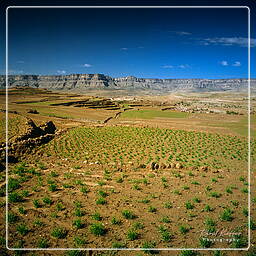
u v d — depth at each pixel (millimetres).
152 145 42125
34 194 16500
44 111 98250
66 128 57562
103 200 15766
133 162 30344
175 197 17250
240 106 174500
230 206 15984
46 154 30562
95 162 27438
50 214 13758
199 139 50344
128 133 53406
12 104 113125
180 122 85250
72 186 18531
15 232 11664
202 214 14672
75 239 11477
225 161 32500
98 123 77375
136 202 16156
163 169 25203
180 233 12492
